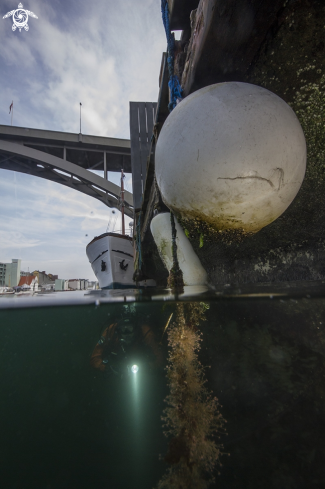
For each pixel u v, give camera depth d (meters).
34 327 5.92
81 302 2.78
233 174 1.24
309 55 1.68
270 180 1.26
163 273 7.90
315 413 1.94
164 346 3.71
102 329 4.12
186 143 1.29
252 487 1.66
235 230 1.50
